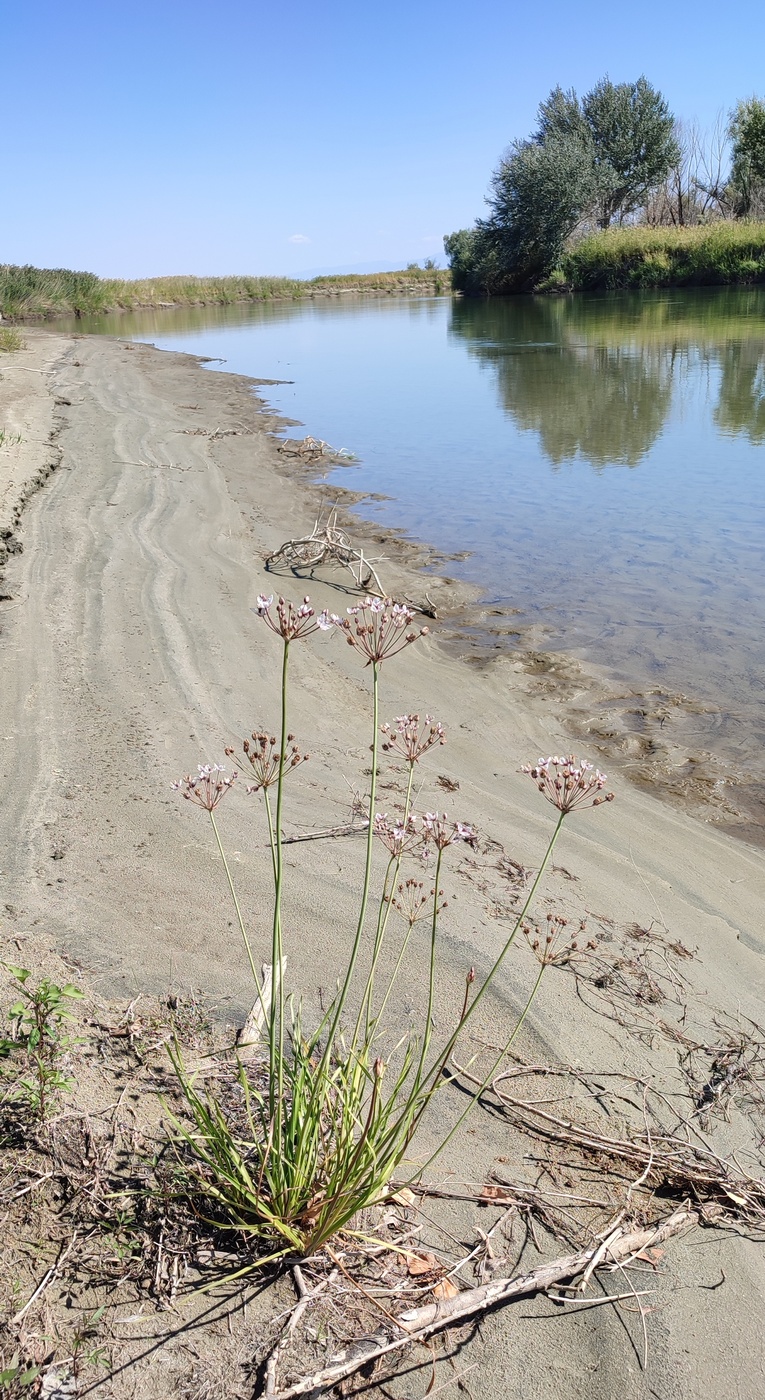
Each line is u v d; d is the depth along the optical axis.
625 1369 2.32
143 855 4.08
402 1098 3.01
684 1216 2.76
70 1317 2.19
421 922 3.85
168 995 3.25
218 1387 2.11
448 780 5.36
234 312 54.50
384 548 10.05
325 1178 2.44
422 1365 2.25
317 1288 2.33
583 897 4.32
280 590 8.31
